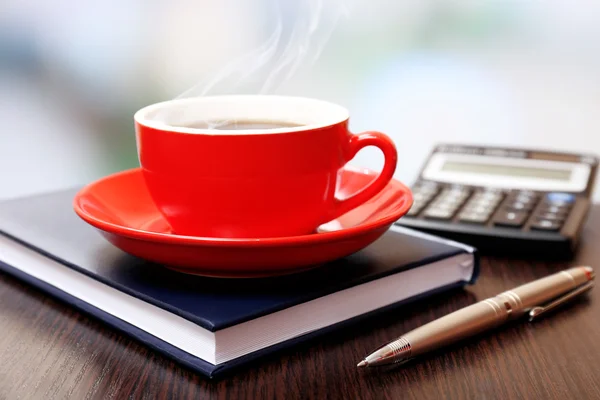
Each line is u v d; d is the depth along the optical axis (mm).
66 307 553
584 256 676
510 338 509
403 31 1648
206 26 1687
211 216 504
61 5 1799
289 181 496
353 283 493
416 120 1683
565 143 1642
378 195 613
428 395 427
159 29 1737
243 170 485
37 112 1867
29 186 1836
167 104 554
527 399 425
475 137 1686
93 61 1810
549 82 1647
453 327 482
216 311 442
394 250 564
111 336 502
